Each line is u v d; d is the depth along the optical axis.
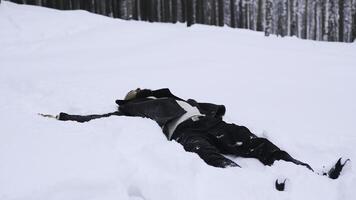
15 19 15.99
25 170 3.07
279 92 6.96
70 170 3.11
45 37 15.14
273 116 5.52
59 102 5.96
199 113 4.50
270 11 18.27
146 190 2.96
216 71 8.83
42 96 6.32
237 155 4.05
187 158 3.37
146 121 4.33
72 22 17.02
